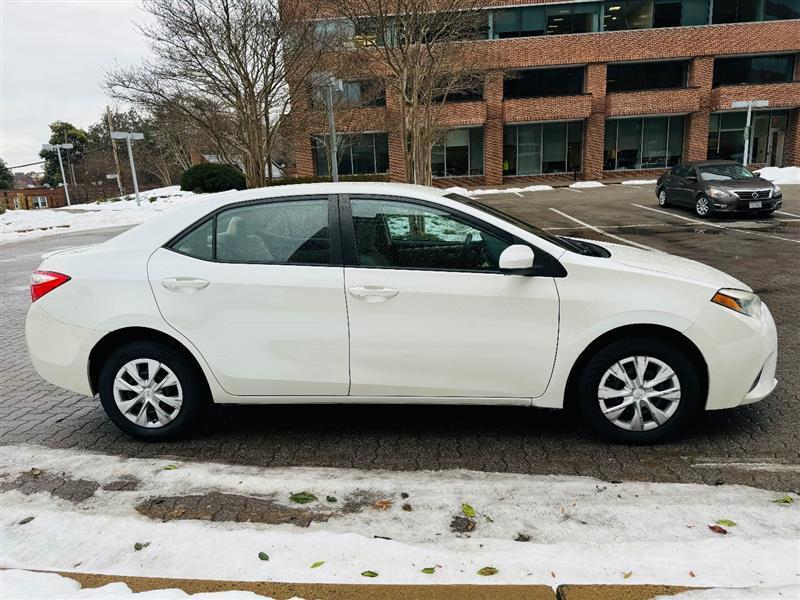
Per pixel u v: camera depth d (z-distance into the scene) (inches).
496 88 1158.3
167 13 560.4
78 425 163.9
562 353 134.0
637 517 110.3
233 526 111.9
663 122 1202.0
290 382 139.9
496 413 162.7
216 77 588.4
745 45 1135.0
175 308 139.3
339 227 138.6
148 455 144.1
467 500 118.4
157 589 90.0
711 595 84.4
